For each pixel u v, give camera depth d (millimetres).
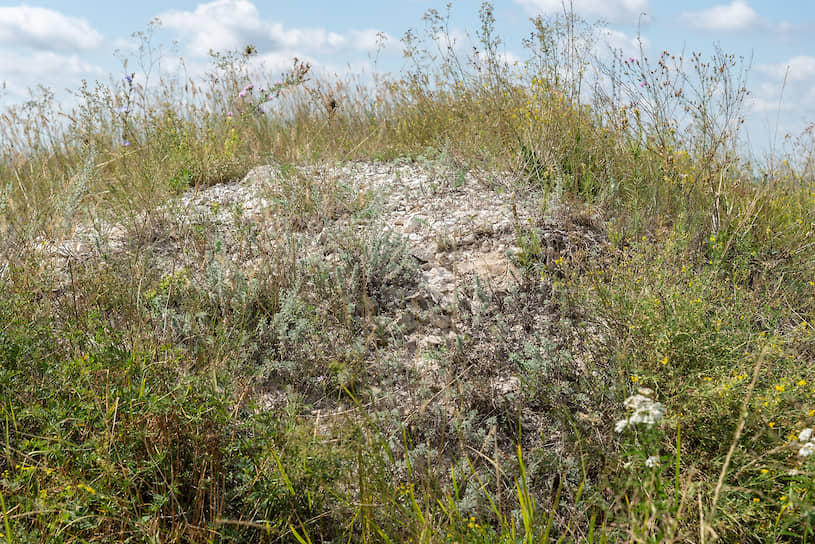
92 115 6113
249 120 7164
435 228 4312
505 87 6426
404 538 2258
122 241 4242
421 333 3436
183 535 2148
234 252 4094
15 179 5770
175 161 5848
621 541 2152
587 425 2721
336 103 6758
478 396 2967
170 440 2369
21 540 1915
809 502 2045
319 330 3371
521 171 5105
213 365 2688
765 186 5172
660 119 5180
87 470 2201
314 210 4508
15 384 2600
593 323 3264
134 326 2986
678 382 2670
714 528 2131
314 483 2297
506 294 3652
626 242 4207
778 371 2867
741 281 4051
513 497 2510
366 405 2908
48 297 3307
